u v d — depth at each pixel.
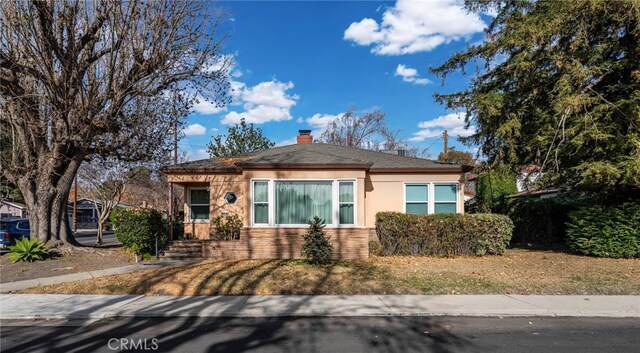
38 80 13.45
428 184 16.33
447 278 10.23
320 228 12.52
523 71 14.65
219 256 13.78
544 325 6.70
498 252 14.58
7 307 7.67
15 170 14.83
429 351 5.40
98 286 9.44
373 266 11.90
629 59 13.30
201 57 15.09
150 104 15.46
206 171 16.50
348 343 5.75
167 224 16.14
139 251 13.96
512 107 15.70
